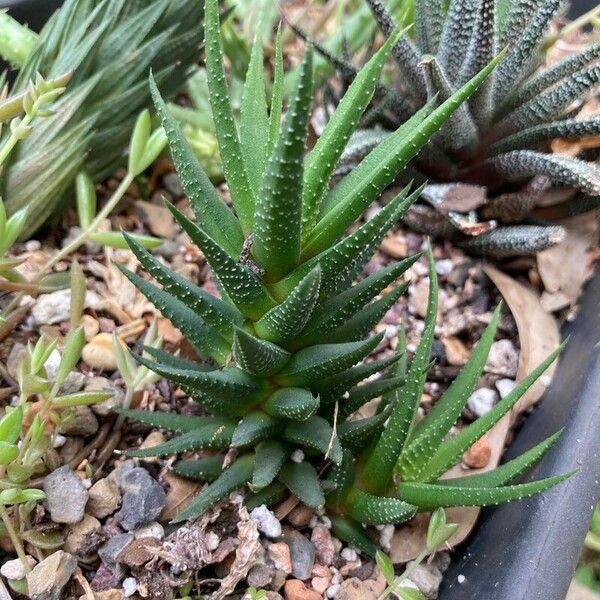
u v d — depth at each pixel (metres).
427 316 0.20
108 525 0.19
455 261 0.28
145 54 0.25
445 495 0.18
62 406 0.19
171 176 0.29
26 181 0.23
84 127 0.24
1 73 0.28
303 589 0.19
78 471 0.20
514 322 0.26
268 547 0.19
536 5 0.24
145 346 0.20
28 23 0.29
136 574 0.18
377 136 0.26
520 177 0.26
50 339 0.22
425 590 0.20
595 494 0.19
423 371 0.19
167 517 0.19
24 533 0.18
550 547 0.18
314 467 0.19
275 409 0.17
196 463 0.20
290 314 0.15
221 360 0.18
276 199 0.14
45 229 0.26
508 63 0.24
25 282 0.22
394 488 0.20
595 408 0.21
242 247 0.17
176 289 0.16
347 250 0.16
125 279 0.25
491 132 0.26
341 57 0.28
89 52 0.24
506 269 0.27
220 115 0.16
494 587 0.18
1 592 0.18
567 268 0.26
